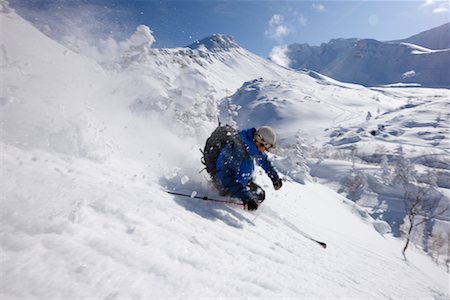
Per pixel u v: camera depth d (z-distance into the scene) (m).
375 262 6.29
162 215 2.30
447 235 32.12
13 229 1.35
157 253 1.71
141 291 1.35
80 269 1.30
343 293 2.85
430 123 115.06
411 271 7.78
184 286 1.54
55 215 1.57
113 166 3.05
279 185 4.52
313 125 155.75
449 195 42.94
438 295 6.40
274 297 1.90
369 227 15.55
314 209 10.16
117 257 1.50
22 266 1.17
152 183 3.26
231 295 1.68
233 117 8.95
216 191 4.21
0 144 2.13
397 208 41.59
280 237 3.82
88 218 1.69
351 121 157.50
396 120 127.56
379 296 3.59
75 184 2.02
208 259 1.97
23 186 1.69
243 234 3.08
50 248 1.34
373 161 79.12
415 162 73.88
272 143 3.92
